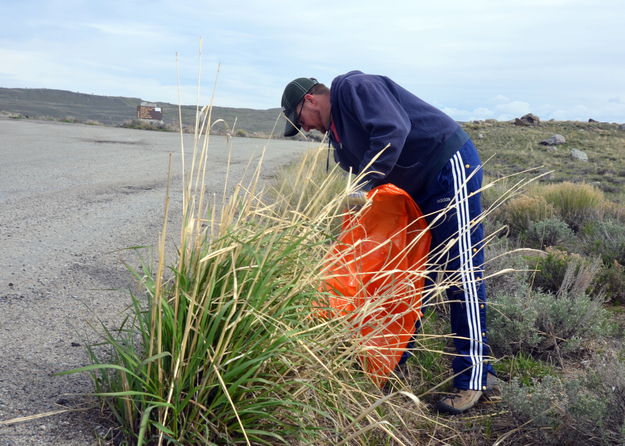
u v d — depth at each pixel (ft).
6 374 7.88
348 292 9.32
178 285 6.55
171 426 6.45
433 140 9.04
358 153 9.55
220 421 6.48
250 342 6.83
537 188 35.65
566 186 32.50
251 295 6.87
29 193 24.36
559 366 10.87
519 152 108.37
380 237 9.86
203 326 6.47
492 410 9.07
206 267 7.02
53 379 7.88
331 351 7.65
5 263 13.74
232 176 34.42
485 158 98.37
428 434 8.24
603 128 161.99
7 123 85.56
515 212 27.12
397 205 9.73
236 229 7.38
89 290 12.16
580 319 11.68
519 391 8.47
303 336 7.08
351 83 9.07
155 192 26.89
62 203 22.50
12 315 10.34
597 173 75.77
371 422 7.72
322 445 7.14
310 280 7.24
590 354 11.39
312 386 6.75
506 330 11.28
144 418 5.63
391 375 9.23
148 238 17.49
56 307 10.95
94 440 6.48
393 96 9.18
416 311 9.11
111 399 7.08
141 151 50.21
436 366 10.34
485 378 9.02
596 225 24.59
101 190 26.61
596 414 7.69
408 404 8.79
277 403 6.44
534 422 8.08
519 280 13.92
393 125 8.55
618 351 11.34
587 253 20.86
